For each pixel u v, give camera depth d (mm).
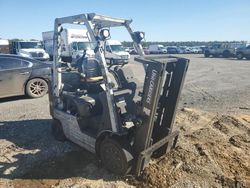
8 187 3508
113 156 3635
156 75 3133
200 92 9422
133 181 3553
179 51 45531
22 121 6035
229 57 32062
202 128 5270
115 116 3492
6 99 8250
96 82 4633
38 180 3660
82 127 4215
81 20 3715
